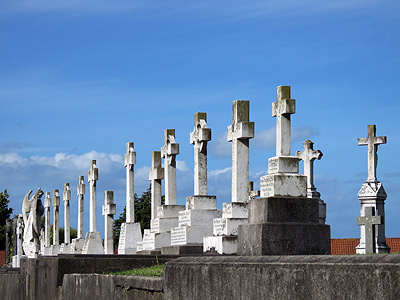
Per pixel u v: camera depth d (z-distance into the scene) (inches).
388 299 314.8
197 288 475.5
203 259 482.6
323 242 653.3
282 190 683.4
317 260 369.4
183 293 493.4
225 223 902.4
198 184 1084.5
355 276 332.8
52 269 795.4
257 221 671.1
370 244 804.0
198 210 1058.7
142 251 1246.9
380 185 1165.7
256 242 650.2
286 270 382.9
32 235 1403.8
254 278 413.4
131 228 1440.7
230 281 438.6
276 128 726.5
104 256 811.4
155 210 1343.5
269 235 644.7
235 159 917.2
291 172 700.7
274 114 730.2
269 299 397.4
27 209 1472.7
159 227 1211.2
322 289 353.4
